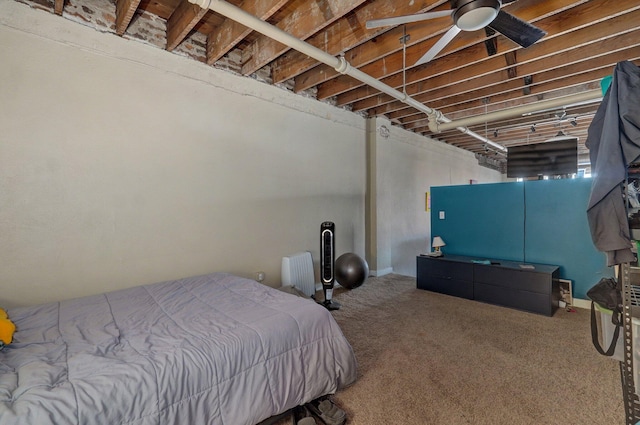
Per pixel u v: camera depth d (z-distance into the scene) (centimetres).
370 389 219
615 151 133
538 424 184
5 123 232
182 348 156
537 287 368
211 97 349
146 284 295
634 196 157
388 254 577
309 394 188
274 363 176
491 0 179
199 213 340
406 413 194
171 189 319
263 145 399
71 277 262
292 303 225
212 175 350
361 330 321
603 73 389
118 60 284
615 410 195
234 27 300
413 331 318
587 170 1073
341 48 306
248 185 384
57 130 254
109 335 171
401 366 249
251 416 161
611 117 137
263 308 214
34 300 246
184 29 279
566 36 311
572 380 229
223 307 217
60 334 172
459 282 433
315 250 467
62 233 258
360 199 548
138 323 189
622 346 170
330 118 491
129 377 133
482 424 184
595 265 383
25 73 240
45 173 249
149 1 284
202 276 307
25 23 239
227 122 363
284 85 423
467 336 306
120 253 288
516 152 571
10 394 116
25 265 242
